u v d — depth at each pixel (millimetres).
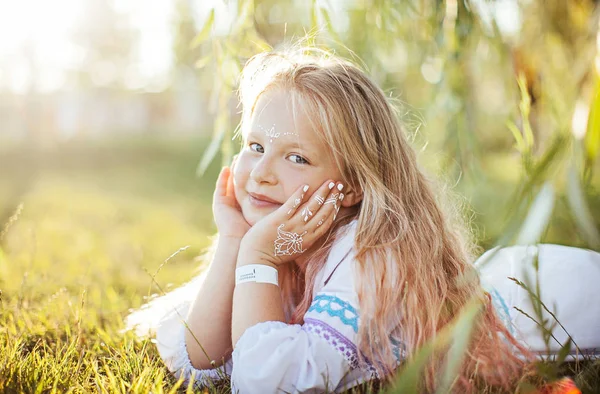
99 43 21391
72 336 1882
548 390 1490
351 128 1671
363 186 1671
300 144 1626
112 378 1536
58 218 5668
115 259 3723
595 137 1506
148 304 2078
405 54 3395
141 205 6801
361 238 1589
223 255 1731
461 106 3242
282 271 1786
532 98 2789
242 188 1729
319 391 1461
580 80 2742
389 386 1474
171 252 4078
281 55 1847
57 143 16094
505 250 2115
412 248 1631
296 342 1450
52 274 2947
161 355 1774
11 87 17891
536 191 1503
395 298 1536
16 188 8359
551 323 1886
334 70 1732
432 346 1413
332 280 1551
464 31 2789
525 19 3547
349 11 3082
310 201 1618
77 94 19438
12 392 1448
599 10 2631
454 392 1489
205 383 1664
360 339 1474
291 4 3051
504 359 1615
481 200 4742
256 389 1450
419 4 2920
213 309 1677
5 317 2070
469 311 1434
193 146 14852
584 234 1493
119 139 17203
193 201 7191
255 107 1736
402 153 1800
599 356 1838
